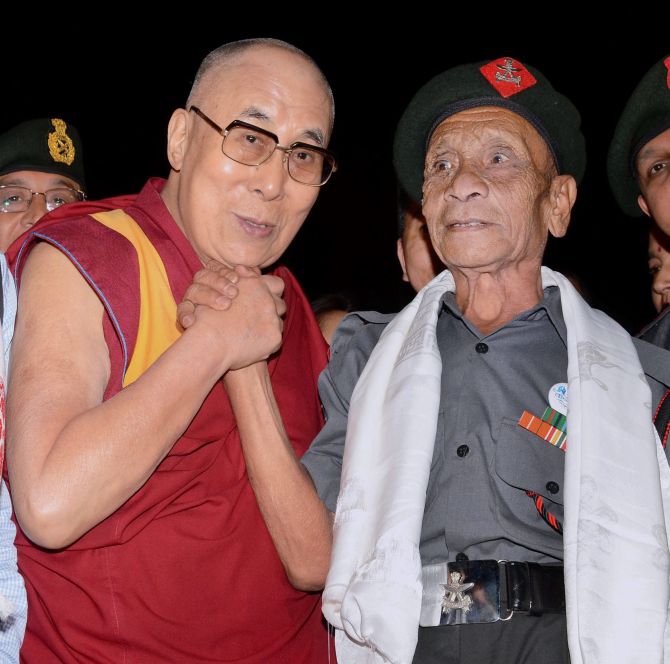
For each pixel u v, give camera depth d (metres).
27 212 3.39
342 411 2.42
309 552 2.26
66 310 2.18
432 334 2.30
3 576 2.04
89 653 2.21
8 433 2.06
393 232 7.88
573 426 2.12
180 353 2.14
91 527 2.06
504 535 2.10
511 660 2.03
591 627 1.94
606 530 2.01
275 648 2.34
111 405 2.06
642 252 7.14
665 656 1.99
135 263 2.29
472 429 2.20
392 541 2.05
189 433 2.28
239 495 2.32
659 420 2.21
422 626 2.09
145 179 7.95
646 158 2.73
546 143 2.39
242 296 2.24
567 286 2.34
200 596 2.27
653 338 2.46
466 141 2.33
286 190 2.37
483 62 2.40
